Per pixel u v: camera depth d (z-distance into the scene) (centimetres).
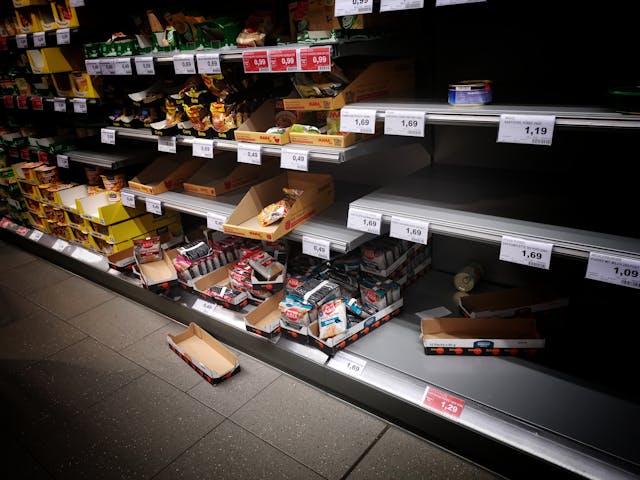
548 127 151
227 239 317
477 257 271
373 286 244
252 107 249
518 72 221
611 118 142
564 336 222
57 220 390
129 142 386
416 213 200
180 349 270
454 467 193
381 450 204
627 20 190
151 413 234
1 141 437
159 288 301
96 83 311
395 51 223
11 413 244
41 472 209
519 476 181
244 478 196
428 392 201
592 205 192
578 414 182
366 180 298
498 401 191
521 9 211
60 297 356
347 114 198
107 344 293
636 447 167
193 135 267
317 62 190
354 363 222
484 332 225
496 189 218
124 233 340
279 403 233
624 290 230
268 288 267
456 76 240
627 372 199
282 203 241
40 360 283
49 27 317
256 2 263
